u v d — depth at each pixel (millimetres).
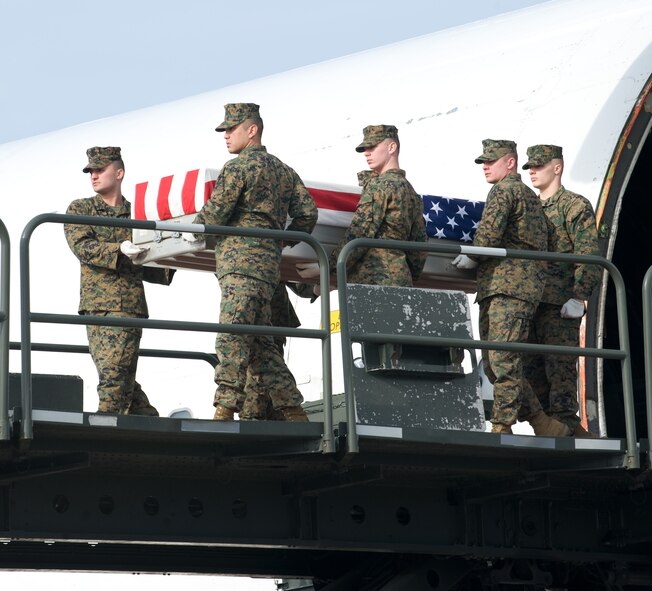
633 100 38469
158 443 25625
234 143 27922
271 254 27078
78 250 29594
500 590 32062
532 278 29250
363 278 28641
